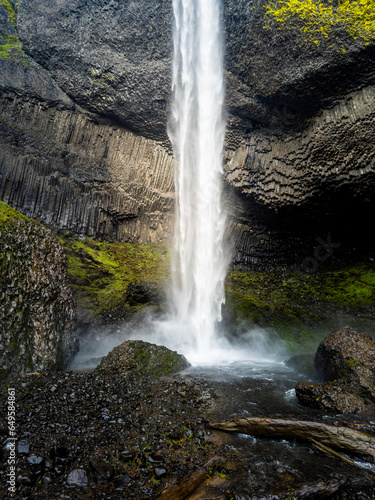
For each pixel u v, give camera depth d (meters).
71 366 6.92
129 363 6.29
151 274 12.45
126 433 3.88
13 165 11.05
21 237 6.70
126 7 12.00
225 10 11.48
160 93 12.93
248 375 6.99
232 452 3.61
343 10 9.98
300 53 10.80
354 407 4.80
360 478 3.14
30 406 4.31
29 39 12.40
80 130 13.17
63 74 12.63
